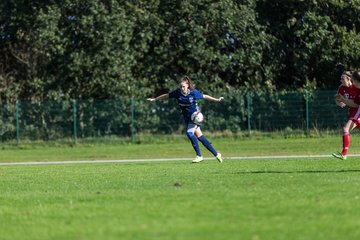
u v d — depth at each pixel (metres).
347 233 17.72
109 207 23.45
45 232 19.28
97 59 95.62
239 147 84.62
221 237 17.34
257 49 101.62
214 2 100.31
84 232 18.86
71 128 95.56
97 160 75.75
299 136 94.19
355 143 83.69
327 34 101.88
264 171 37.84
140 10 98.94
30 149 92.50
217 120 96.31
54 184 34.84
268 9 106.19
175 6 100.31
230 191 26.84
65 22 97.19
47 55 98.31
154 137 95.25
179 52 100.75
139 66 100.94
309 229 18.31
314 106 94.75
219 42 100.88
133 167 50.06
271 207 22.19
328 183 29.05
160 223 19.72
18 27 100.44
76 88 98.50
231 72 103.31
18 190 32.19
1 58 104.06
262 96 95.81
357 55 100.50
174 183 31.28
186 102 49.25
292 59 105.19
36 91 99.88
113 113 95.56
